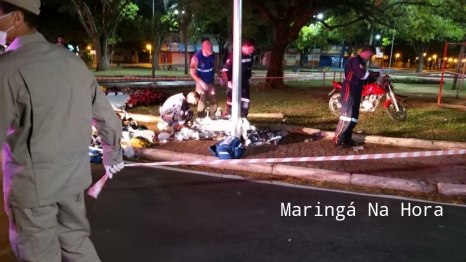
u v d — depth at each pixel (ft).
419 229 14.58
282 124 31.60
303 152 23.82
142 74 98.12
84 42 140.05
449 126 31.55
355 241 13.58
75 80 7.72
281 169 20.48
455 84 65.26
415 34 74.74
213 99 29.73
